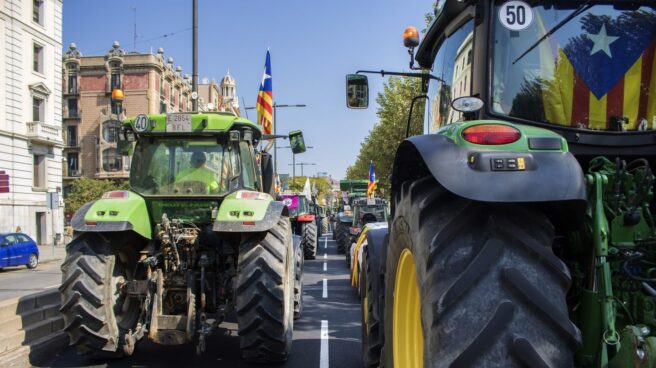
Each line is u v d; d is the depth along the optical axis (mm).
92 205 5809
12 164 36281
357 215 18672
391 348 3068
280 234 5793
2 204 35344
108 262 5574
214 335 7086
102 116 63375
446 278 1974
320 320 8508
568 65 2904
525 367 1792
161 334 5293
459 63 3432
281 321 5480
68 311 5402
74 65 64000
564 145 2180
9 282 17922
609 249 2367
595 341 2236
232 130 6180
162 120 6152
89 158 64375
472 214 2092
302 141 7672
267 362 5898
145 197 6102
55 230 40031
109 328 5461
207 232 6004
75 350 6203
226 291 5941
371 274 4422
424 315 2043
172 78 69062
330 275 14906
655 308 2268
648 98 2896
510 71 2932
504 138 2168
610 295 2203
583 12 2936
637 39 2918
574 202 2111
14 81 36469
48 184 39594
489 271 1933
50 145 39656
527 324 1846
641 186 2373
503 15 2955
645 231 2424
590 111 2881
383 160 29438
